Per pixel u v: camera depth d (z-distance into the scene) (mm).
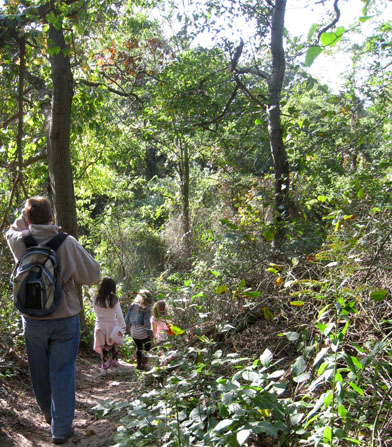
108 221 19516
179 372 4305
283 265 5555
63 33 8234
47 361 4559
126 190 23203
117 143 15562
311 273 5480
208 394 3926
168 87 12320
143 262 19156
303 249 5910
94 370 7957
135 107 14812
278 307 5273
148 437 3518
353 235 4992
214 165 17750
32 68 9242
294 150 8742
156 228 23500
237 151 11258
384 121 9125
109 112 13227
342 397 3023
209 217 19172
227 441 3082
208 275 8438
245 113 11203
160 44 13469
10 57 7516
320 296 4078
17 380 5941
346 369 3250
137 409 3578
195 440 3510
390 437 3092
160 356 4734
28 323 4461
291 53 9328
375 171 8453
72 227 8594
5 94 8672
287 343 4637
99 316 7770
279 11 8711
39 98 9242
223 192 16938
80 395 6293
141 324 7680
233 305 5828
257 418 3297
